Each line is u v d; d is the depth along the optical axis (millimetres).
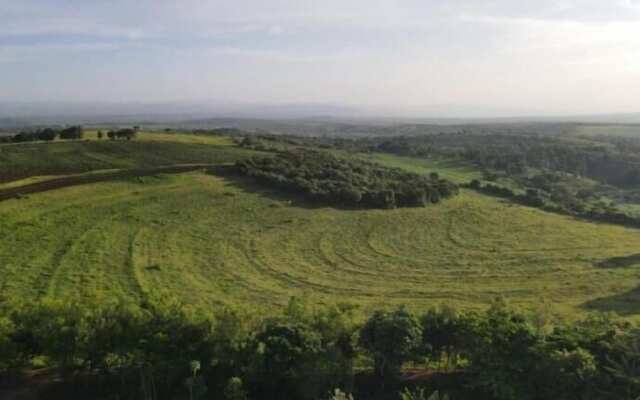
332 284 52531
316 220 74750
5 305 31953
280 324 29094
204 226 68188
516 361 27594
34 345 29078
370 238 68938
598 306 47188
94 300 32688
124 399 28375
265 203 79688
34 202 67375
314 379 27250
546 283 53938
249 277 53312
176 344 28547
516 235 73000
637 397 25594
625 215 86500
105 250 56594
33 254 53219
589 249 67000
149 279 49938
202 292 47906
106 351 28344
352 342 29688
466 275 56312
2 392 28344
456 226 76312
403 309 31328
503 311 31766
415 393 27250
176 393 28625
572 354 26641
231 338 28859
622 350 27141
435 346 30297
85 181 77562
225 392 27047
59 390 28766
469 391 28828
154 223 67250
